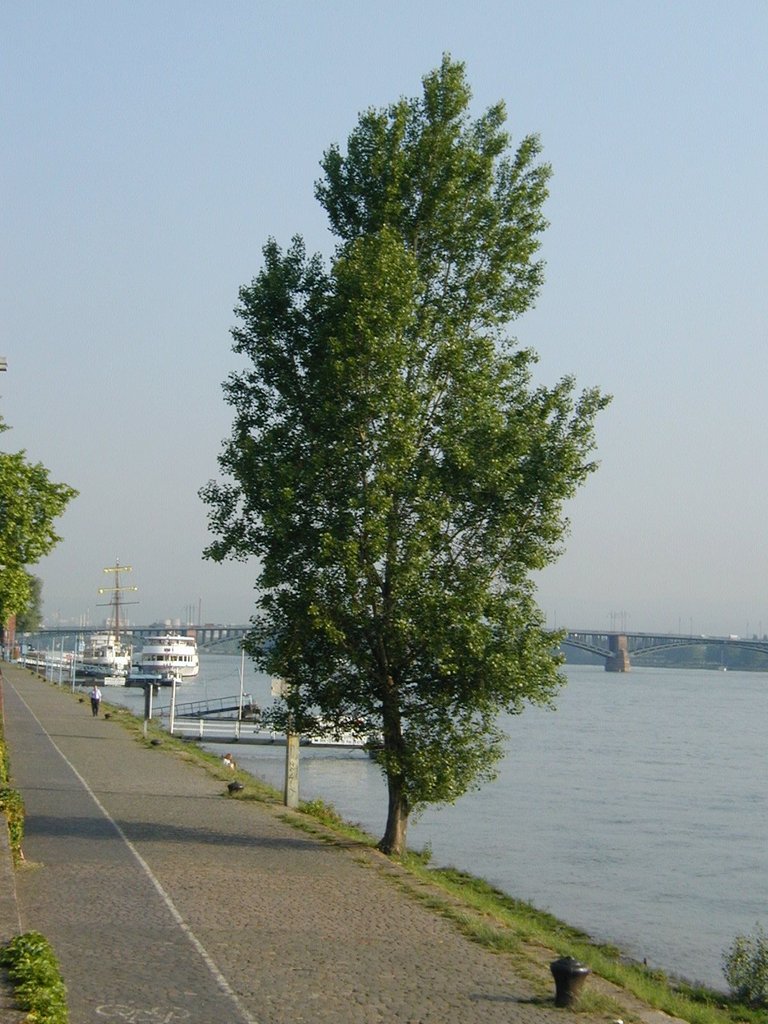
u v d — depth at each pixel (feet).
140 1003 45.55
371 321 85.25
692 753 278.26
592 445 90.22
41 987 41.16
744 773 233.96
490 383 90.07
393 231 89.66
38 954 44.01
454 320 92.17
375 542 83.61
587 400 90.53
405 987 50.49
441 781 87.86
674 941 96.48
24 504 110.52
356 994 48.78
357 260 86.63
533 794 189.67
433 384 90.48
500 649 86.17
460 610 85.30
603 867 127.75
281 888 70.64
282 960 53.57
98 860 77.25
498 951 58.54
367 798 175.63
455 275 94.17
